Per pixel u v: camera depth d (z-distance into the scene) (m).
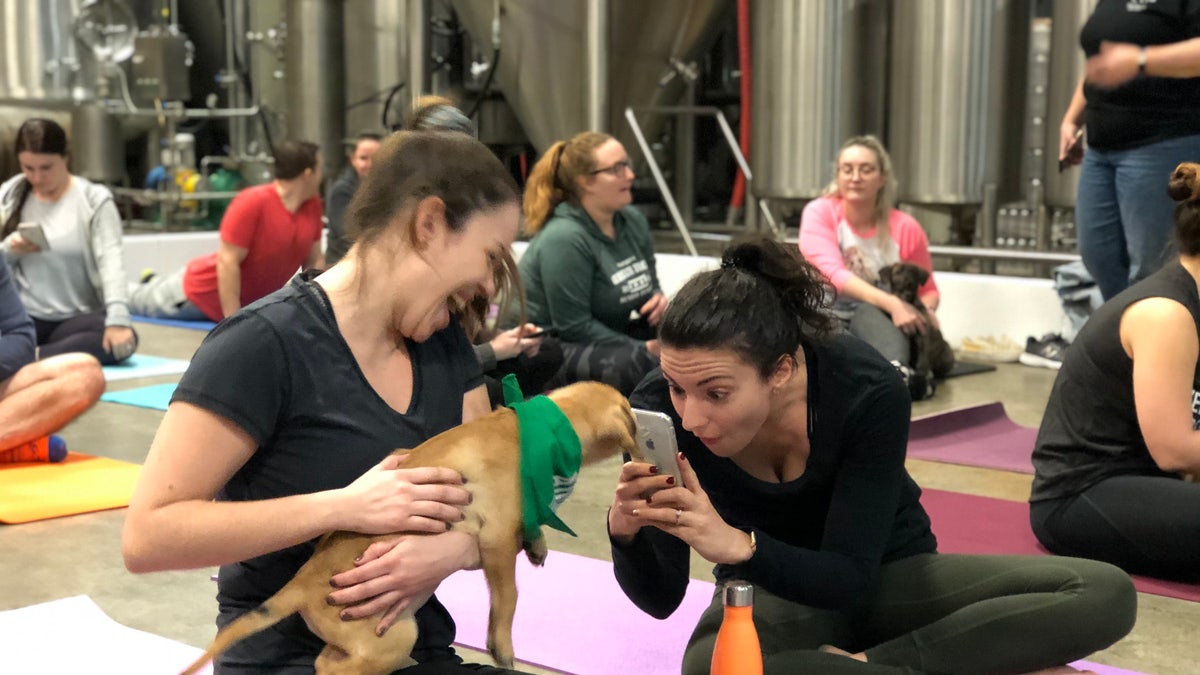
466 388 1.88
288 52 8.98
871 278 5.61
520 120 8.64
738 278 2.00
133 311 7.84
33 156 5.57
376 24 8.83
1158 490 2.94
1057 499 3.12
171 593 3.07
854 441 2.11
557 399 1.79
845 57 7.38
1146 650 2.67
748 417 2.00
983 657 2.19
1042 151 7.01
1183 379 2.88
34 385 4.13
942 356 5.64
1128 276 4.74
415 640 1.67
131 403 5.14
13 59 8.32
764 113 7.60
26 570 3.20
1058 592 2.22
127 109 8.78
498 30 8.20
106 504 3.72
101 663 2.59
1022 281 6.49
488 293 1.75
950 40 6.94
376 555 1.59
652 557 2.14
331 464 1.71
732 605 1.83
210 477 1.64
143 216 9.34
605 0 7.78
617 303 4.91
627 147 8.33
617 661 2.62
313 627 1.61
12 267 5.71
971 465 4.30
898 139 7.20
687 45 8.14
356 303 1.73
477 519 1.65
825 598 2.05
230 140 9.90
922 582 2.31
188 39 9.93
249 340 1.66
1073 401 3.11
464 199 1.69
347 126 9.03
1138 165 4.45
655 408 2.18
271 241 6.61
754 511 2.24
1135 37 4.21
